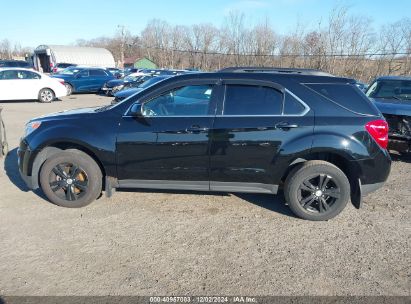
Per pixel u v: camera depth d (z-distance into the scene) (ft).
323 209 12.71
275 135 12.16
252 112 12.36
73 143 13.10
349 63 91.35
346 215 13.46
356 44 90.53
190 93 12.72
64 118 13.39
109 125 12.84
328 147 11.99
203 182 13.01
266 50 115.24
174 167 12.82
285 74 12.60
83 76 65.16
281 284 9.21
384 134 12.32
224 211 13.56
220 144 12.35
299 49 103.19
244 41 121.49
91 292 8.71
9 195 14.53
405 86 23.82
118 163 12.94
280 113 12.28
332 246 11.16
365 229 12.34
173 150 12.60
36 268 9.61
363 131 12.03
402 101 22.11
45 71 124.06
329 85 12.42
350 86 12.48
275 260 10.30
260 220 12.87
